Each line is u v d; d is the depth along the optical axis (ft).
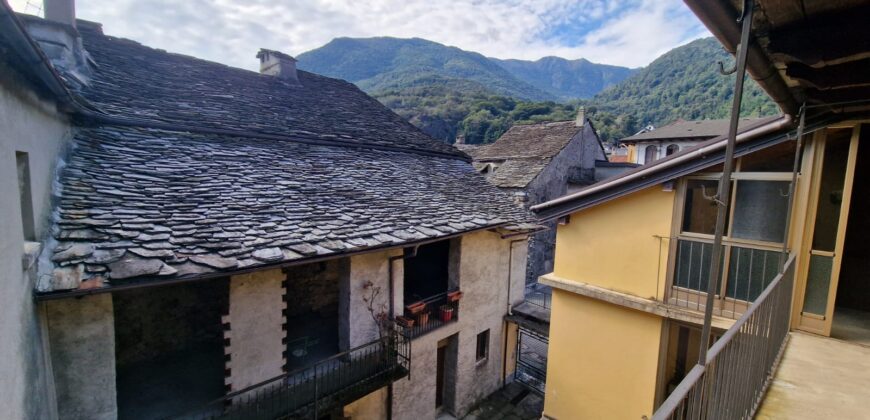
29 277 9.30
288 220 16.84
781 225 14.52
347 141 29.04
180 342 21.03
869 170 15.72
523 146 63.82
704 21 6.07
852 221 16.35
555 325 20.86
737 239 15.35
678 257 16.76
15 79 8.66
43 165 11.83
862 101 9.53
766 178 14.57
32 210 10.09
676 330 17.02
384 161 29.40
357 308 20.45
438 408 27.37
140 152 18.20
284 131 26.14
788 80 8.92
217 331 22.25
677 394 5.29
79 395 12.10
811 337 13.66
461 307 26.45
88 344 12.15
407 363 22.04
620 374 18.35
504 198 31.65
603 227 19.03
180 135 21.16
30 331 9.25
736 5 5.76
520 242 31.68
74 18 20.54
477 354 29.48
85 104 17.62
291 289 25.12
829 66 7.30
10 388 7.38
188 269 11.99
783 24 6.22
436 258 30.60
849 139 13.26
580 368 19.79
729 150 5.76
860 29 5.72
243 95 28.30
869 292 16.02
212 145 21.61
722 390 7.15
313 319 25.53
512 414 27.89
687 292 16.48
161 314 20.39
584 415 19.67
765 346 10.21
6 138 7.82
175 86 25.05
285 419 15.99
